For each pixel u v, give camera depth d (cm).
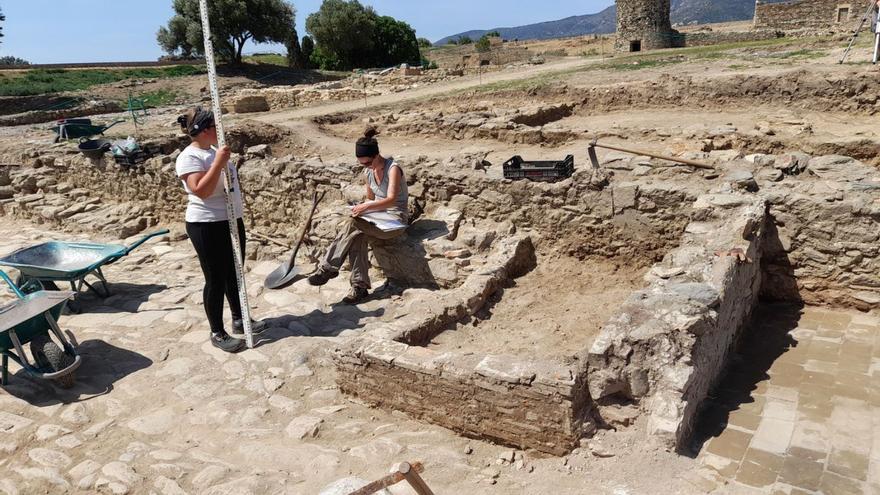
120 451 457
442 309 598
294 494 386
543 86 1897
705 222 633
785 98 1484
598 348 412
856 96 1384
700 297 450
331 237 830
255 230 1023
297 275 694
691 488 364
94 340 643
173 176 1092
